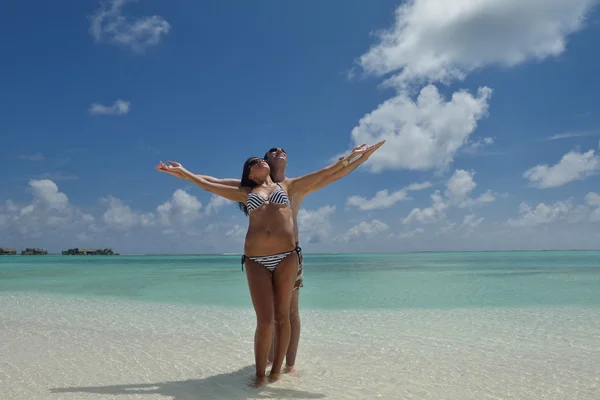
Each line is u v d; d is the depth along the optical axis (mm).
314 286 17719
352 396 4559
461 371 5492
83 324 9023
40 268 36250
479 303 11898
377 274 25953
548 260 48812
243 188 5371
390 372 5469
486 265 36844
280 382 5062
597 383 4980
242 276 25094
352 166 5504
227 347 6922
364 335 7773
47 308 11445
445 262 46719
